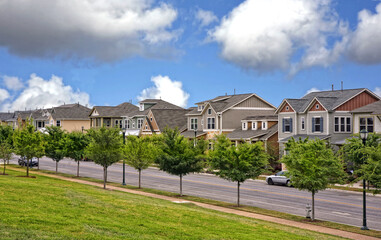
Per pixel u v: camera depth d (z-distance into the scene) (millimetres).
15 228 14391
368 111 45938
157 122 77562
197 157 34125
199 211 23906
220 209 27641
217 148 30625
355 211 27922
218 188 39469
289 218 25094
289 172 25203
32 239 13398
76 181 42188
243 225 20312
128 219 18312
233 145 30109
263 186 42031
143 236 15469
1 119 138250
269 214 26266
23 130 44875
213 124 68062
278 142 55906
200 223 19484
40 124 108938
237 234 17781
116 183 42000
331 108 49719
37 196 21203
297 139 51469
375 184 21625
